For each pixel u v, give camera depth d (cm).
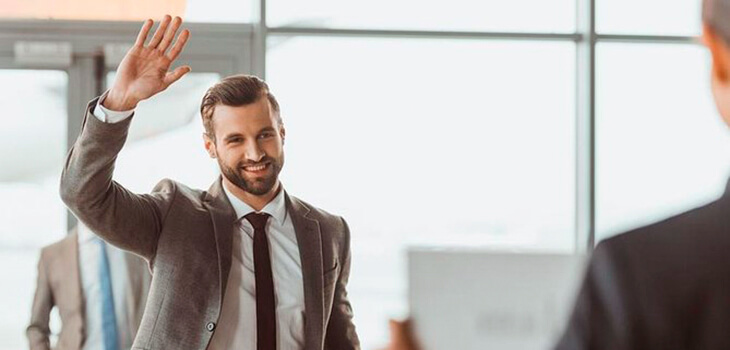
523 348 84
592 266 77
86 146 268
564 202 681
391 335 88
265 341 280
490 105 676
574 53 684
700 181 684
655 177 684
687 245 74
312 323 286
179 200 287
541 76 680
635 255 75
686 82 683
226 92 287
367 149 663
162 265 279
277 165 287
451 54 673
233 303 281
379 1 666
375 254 661
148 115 647
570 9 683
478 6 675
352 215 661
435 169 670
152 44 272
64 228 643
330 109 661
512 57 678
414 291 87
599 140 680
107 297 514
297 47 660
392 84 668
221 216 285
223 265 279
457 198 670
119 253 518
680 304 73
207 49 654
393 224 664
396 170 666
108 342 511
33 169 642
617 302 75
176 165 648
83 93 643
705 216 75
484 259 87
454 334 87
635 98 682
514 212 677
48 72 643
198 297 277
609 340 75
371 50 666
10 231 638
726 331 73
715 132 683
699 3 77
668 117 684
